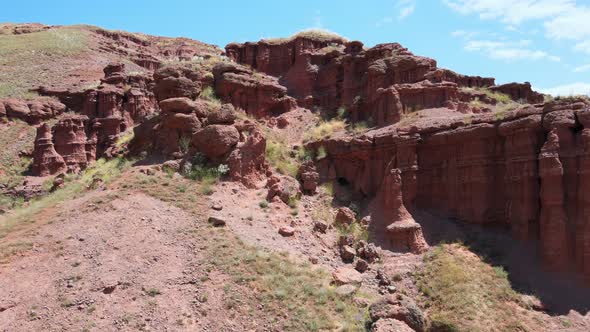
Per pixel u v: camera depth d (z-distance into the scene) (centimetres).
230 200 2253
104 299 1532
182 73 3006
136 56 6844
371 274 1966
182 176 2420
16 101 4222
